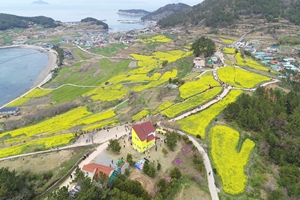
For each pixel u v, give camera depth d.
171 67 183.50
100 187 54.38
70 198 51.06
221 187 64.12
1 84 197.25
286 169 72.19
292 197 62.72
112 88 158.50
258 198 62.53
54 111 130.75
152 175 63.34
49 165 73.31
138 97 130.75
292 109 98.19
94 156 73.69
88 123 104.88
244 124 90.94
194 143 80.19
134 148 76.75
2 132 113.50
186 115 98.75
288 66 178.50
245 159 75.00
